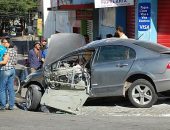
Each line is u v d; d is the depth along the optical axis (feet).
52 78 46.16
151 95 43.70
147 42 45.68
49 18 165.17
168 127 34.45
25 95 50.90
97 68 44.93
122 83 44.29
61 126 35.65
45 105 45.47
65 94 45.11
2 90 46.93
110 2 64.44
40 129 34.60
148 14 63.98
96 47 45.70
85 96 44.65
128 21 73.31
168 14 64.03
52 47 54.70
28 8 213.46
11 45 47.29
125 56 44.65
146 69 43.42
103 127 34.91
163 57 43.47
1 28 239.09
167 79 42.86
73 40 55.62
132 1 63.98
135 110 43.34
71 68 45.44
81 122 37.55
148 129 33.73
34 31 201.16
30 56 61.00
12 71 47.06
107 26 84.38
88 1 95.96
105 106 46.60
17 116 42.39
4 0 209.87
